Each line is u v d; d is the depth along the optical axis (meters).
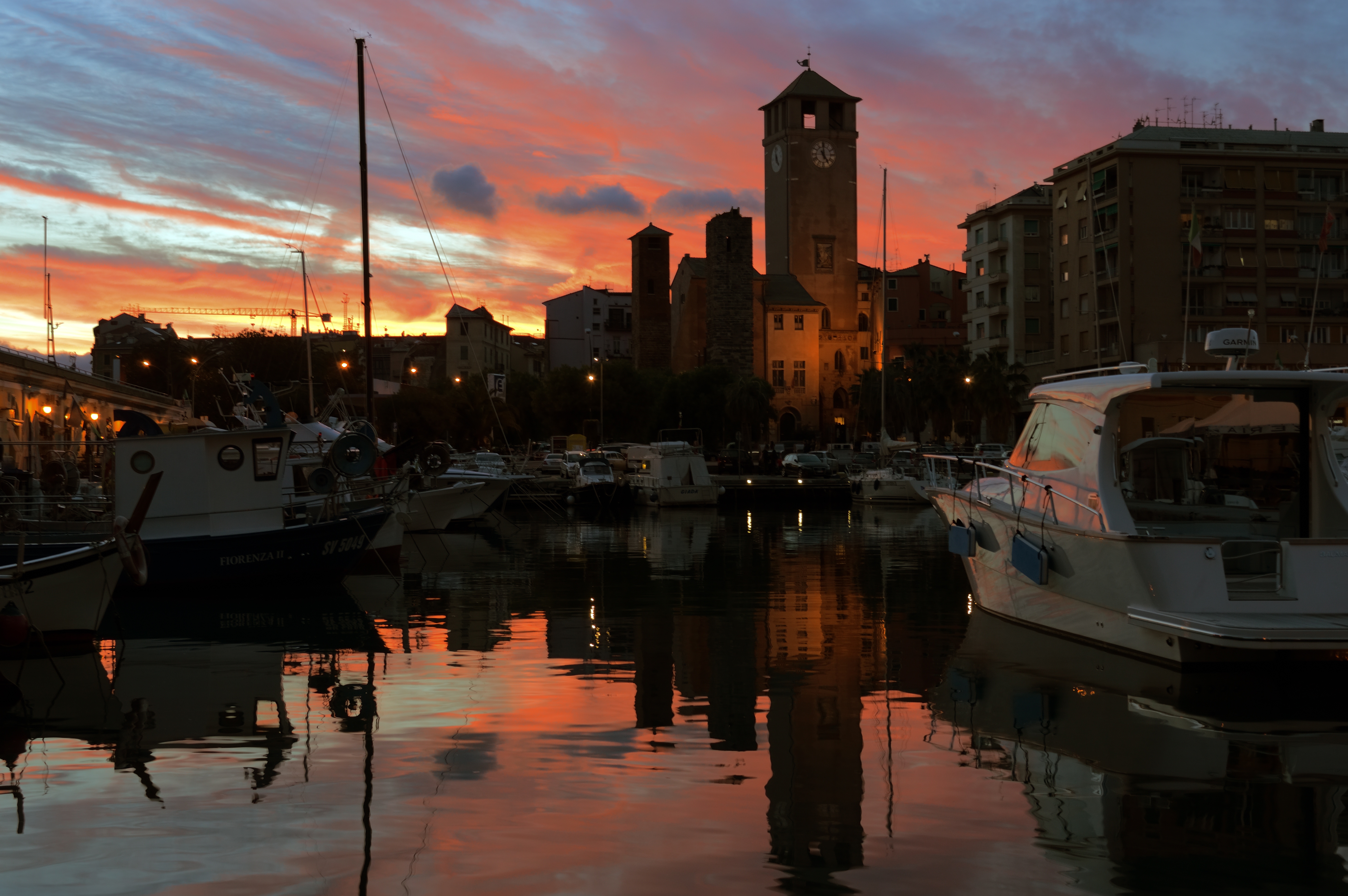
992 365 78.25
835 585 22.08
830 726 10.41
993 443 74.50
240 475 21.36
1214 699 11.17
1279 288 72.06
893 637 15.44
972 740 9.85
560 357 146.62
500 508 41.31
